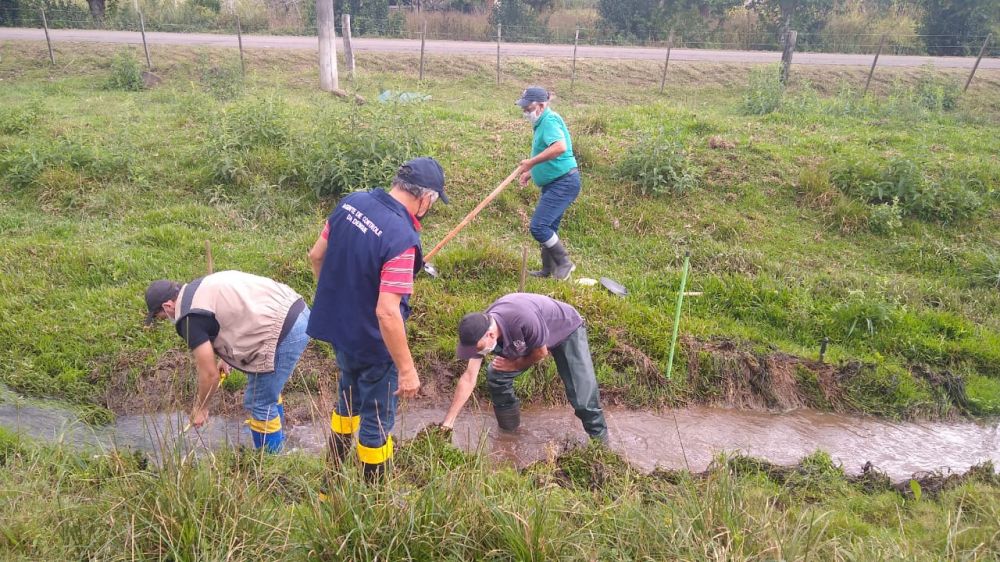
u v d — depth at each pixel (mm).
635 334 6246
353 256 3375
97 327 5789
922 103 15531
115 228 7598
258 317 3977
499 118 11430
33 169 8414
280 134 9352
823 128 11398
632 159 8828
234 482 3195
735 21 25641
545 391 5824
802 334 6738
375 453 3625
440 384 5773
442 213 8312
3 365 5391
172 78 16719
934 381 6203
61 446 3939
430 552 2990
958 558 3332
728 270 7484
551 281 6859
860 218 8438
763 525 3156
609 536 3232
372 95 15609
